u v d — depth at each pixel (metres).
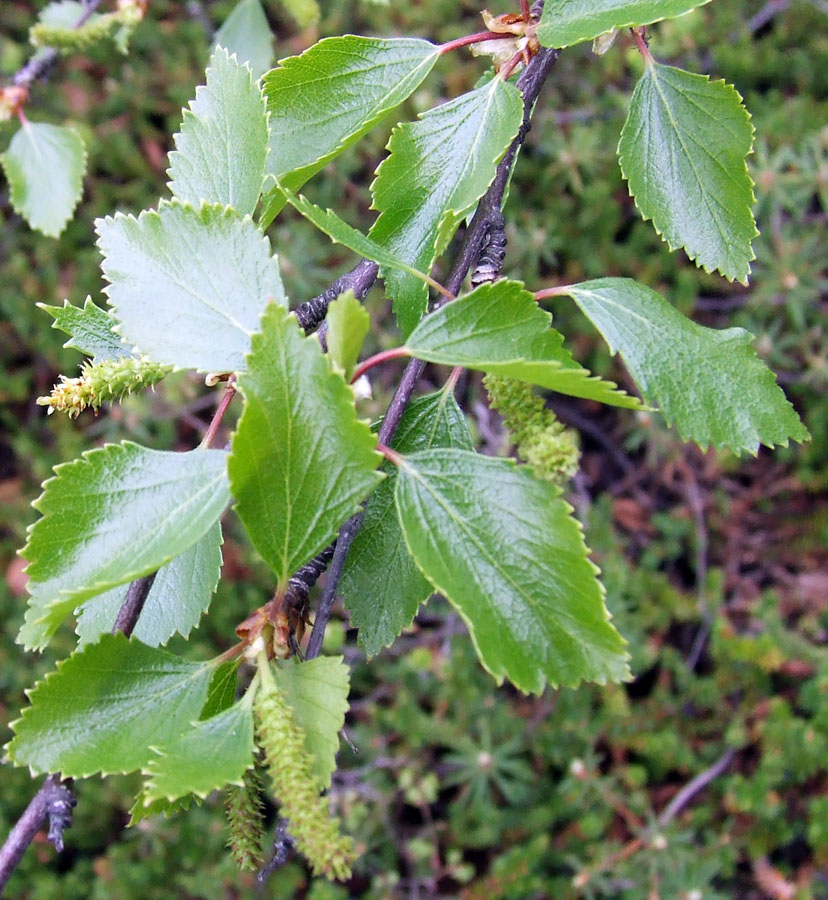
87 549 0.16
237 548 0.49
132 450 0.16
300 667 0.16
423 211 0.18
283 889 0.41
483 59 0.51
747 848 0.42
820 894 0.43
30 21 0.58
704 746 0.44
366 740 0.43
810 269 0.44
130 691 0.16
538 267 0.51
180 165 0.19
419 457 0.16
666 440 0.46
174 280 0.17
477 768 0.40
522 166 0.51
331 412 0.15
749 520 0.52
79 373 0.53
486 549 0.15
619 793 0.42
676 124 0.20
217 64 0.19
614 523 0.52
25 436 0.52
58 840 0.17
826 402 0.48
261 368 0.15
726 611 0.50
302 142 0.19
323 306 0.19
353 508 0.15
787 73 0.53
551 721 0.43
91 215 0.54
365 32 0.55
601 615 0.15
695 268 0.49
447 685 0.42
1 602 0.48
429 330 0.16
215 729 0.16
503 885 0.40
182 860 0.43
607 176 0.50
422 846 0.41
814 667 0.43
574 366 0.16
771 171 0.42
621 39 0.50
